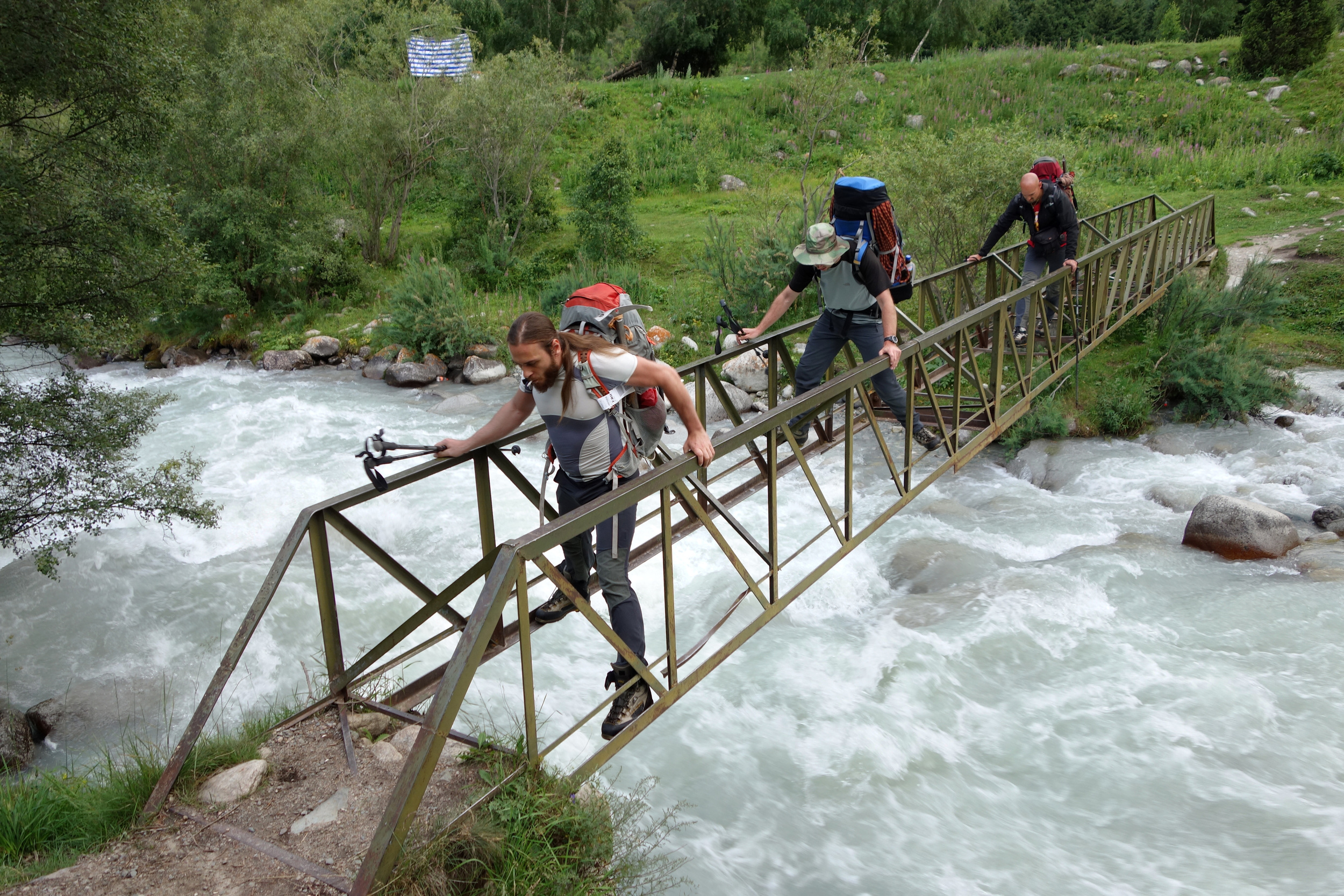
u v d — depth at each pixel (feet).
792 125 83.97
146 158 28.63
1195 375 33.50
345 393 48.14
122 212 26.14
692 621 22.75
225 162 56.75
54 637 23.88
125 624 24.31
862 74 85.25
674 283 54.44
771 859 14.47
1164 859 14.08
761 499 30.09
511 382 49.26
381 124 63.77
